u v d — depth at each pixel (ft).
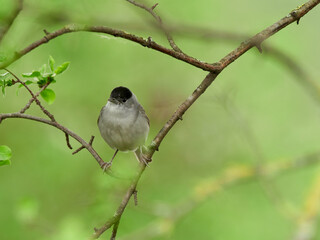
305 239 34.50
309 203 36.81
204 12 44.68
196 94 17.16
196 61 16.65
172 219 35.14
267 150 46.78
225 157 46.75
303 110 48.14
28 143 42.93
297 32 47.06
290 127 47.85
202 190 36.32
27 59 33.50
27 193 41.34
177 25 37.01
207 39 37.86
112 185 30.68
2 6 15.71
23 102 42.93
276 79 46.75
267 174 36.83
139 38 15.94
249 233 42.27
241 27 46.03
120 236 35.22
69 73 41.91
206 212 42.63
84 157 43.11
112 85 44.68
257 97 47.42
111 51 42.11
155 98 43.32
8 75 16.65
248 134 35.99
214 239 41.93
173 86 45.19
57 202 41.47
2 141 42.50
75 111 44.57
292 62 37.06
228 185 36.86
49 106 43.75
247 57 46.68
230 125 46.21
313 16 49.34
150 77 45.75
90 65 40.91
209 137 47.11
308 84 37.68
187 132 47.26
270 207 43.47
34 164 42.47
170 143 47.14
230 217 42.78
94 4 26.81
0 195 41.14
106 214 30.76
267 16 47.11
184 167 46.68
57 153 42.68
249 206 43.50
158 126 41.75
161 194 43.86
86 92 44.39
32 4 22.84
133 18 37.50
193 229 42.04
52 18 23.31
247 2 47.39
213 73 17.08
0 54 15.49
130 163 32.53
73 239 16.96
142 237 34.32
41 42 15.19
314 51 48.49
